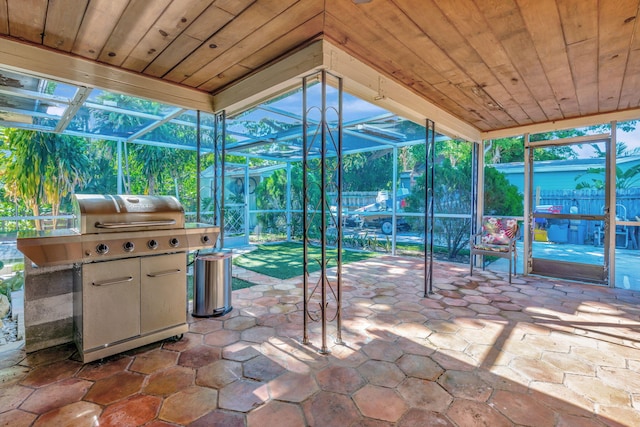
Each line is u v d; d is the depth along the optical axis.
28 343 2.29
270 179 8.64
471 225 5.33
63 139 5.61
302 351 2.34
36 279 2.32
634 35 2.11
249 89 2.80
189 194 7.29
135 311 2.31
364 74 2.53
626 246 4.11
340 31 2.07
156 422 1.60
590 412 1.68
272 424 1.59
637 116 3.87
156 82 2.87
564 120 4.38
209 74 2.78
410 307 3.32
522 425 1.58
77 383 1.92
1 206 5.18
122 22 1.93
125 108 3.72
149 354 2.28
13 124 4.20
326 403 1.75
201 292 2.98
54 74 2.30
